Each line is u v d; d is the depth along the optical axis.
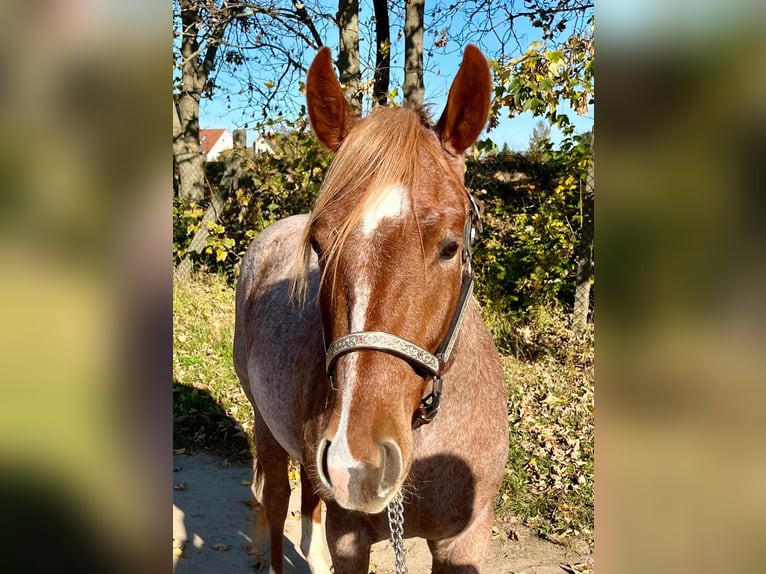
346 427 1.28
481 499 1.91
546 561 3.05
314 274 2.50
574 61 5.20
